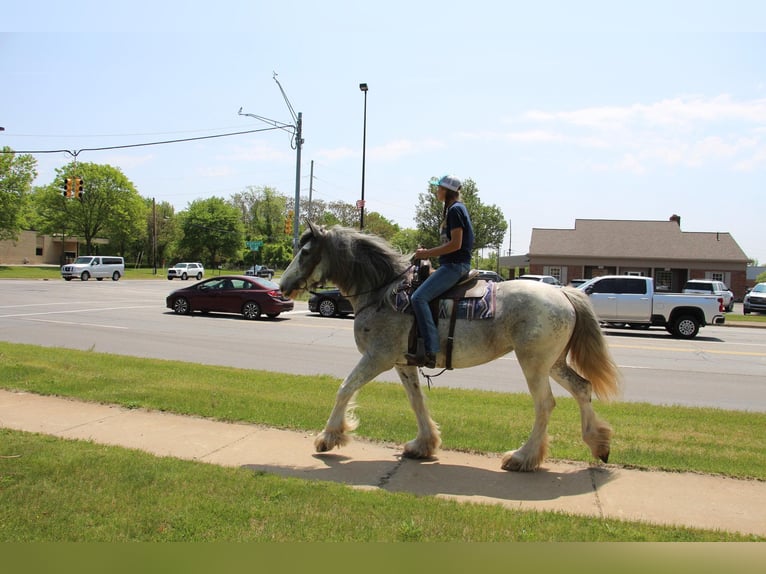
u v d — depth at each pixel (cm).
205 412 712
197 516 406
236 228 10362
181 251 10538
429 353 541
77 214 7956
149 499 433
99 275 5234
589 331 554
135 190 8419
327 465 549
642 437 648
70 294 3244
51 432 625
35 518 397
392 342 563
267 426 671
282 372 1097
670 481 521
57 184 7938
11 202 6419
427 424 585
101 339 1520
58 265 8288
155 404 739
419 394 588
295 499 443
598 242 5194
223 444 603
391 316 561
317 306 2395
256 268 7212
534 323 529
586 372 559
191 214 10175
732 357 1534
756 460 568
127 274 7088
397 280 576
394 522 404
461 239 537
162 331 1742
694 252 5003
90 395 784
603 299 2112
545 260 5122
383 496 457
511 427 677
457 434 650
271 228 11631
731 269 4944
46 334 1581
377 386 922
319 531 388
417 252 555
